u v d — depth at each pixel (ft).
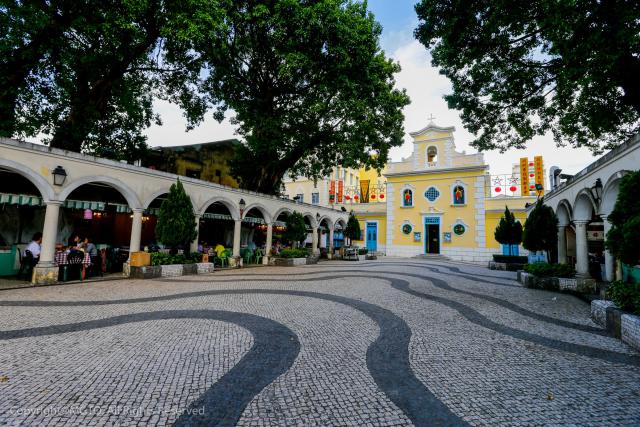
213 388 10.46
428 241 85.10
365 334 16.85
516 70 34.65
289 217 58.95
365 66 49.67
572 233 55.83
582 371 12.44
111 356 12.87
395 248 88.94
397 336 16.58
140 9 33.76
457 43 31.12
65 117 44.57
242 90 56.29
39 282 28.43
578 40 22.12
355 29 46.85
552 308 23.98
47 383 10.46
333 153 65.10
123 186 34.50
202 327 17.07
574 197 35.12
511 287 34.27
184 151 65.16
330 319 19.62
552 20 21.65
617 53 20.76
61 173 28.60
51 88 42.63
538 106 36.58
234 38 48.70
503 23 27.25
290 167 70.44
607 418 9.11
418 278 40.16
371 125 56.24
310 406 9.53
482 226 77.41
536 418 9.07
